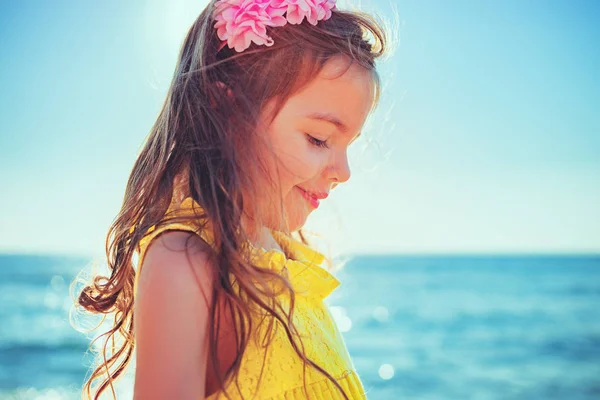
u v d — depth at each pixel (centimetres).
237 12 127
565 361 1423
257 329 118
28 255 3653
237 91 124
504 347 1580
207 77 126
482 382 1250
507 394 1165
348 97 126
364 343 1645
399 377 1295
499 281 2725
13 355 1377
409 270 3103
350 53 128
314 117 123
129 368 141
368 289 2553
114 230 135
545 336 1708
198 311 109
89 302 137
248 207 124
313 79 124
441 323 1902
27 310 1956
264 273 116
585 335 1712
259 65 124
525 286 2597
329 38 127
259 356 117
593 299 2275
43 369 1258
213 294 112
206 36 130
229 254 113
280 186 123
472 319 1962
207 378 116
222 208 116
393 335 1741
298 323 126
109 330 141
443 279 2783
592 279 2747
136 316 111
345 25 133
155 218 120
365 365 1397
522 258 3744
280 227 124
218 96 125
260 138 122
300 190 128
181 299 108
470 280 2739
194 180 122
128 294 133
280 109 123
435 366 1384
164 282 109
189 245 112
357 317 2009
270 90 123
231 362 115
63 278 2641
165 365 105
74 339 1536
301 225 129
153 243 114
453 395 1164
